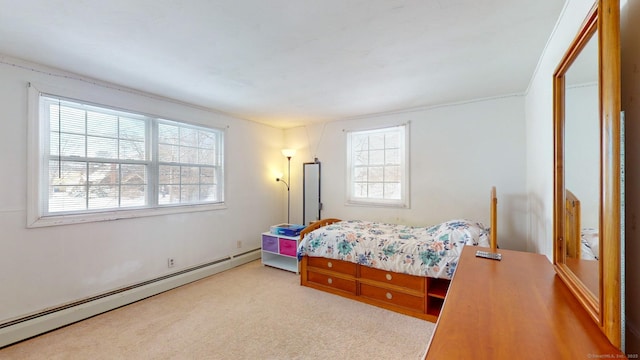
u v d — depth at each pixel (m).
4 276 2.11
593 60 0.96
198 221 3.53
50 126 2.38
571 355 0.72
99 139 2.69
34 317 2.21
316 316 2.49
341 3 1.49
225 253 3.88
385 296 2.66
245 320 2.43
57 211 2.41
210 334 2.21
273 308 2.65
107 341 2.12
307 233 3.34
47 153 2.36
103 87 2.66
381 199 3.99
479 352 0.74
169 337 2.17
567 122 1.24
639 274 0.80
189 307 2.69
